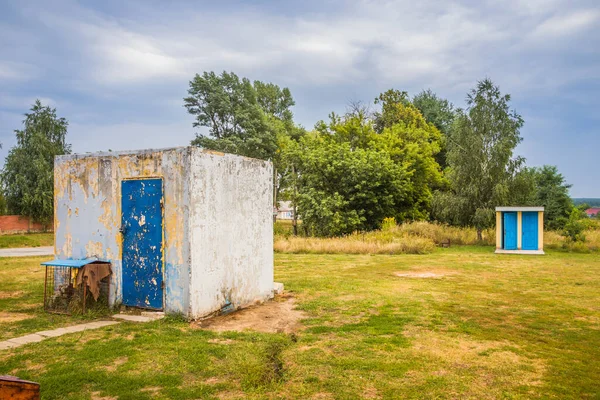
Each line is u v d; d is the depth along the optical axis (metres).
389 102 47.66
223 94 46.44
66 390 4.70
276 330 7.44
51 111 44.47
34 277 13.35
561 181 39.81
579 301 9.96
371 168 29.70
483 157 28.17
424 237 25.98
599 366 5.71
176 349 6.12
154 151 8.10
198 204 7.91
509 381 5.14
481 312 8.80
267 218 10.21
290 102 61.72
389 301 9.81
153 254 8.09
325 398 4.62
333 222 28.27
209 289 8.16
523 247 22.77
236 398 4.60
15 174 40.97
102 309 8.30
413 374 5.32
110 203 8.57
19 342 6.43
